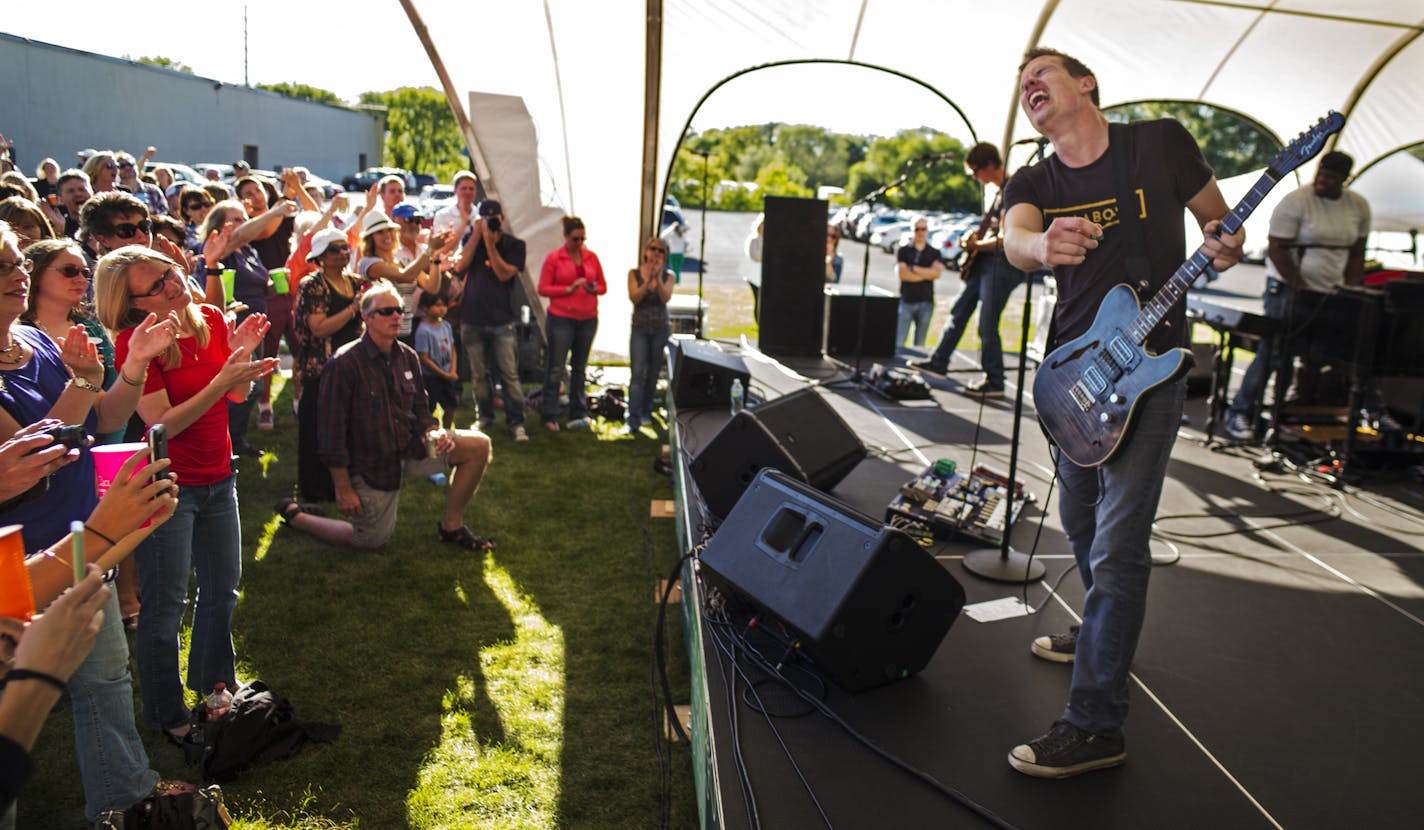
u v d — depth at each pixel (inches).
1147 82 335.9
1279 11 294.8
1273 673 126.4
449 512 204.7
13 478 76.6
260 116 1216.2
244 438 251.3
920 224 371.6
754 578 118.6
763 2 292.2
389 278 238.2
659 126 334.3
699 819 119.2
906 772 100.0
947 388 306.0
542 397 306.3
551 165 344.5
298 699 145.0
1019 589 147.9
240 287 254.1
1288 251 231.1
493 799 124.6
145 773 107.0
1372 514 190.5
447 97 327.9
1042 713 113.1
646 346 293.6
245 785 124.8
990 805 95.7
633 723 143.0
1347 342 216.2
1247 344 255.4
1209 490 205.5
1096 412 97.8
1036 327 368.2
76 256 115.5
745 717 108.9
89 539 72.8
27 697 50.5
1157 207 98.5
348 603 176.7
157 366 119.8
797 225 350.0
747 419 156.4
